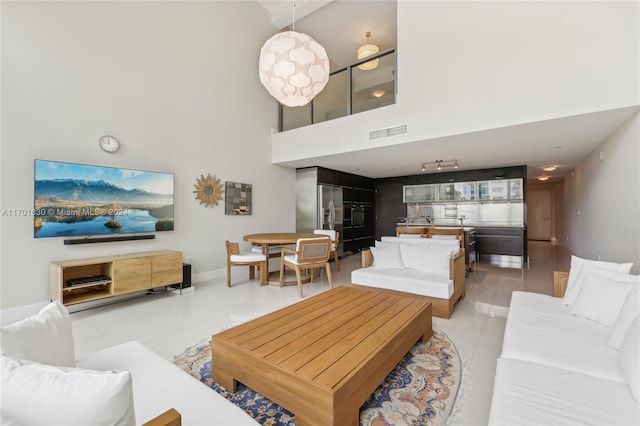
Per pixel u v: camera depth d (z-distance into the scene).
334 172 7.23
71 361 1.44
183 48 4.69
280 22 6.21
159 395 1.28
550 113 3.24
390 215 8.62
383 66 5.09
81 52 3.58
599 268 2.32
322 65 2.87
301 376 1.46
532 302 2.47
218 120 5.21
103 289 3.62
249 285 4.66
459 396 1.84
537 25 3.31
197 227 4.87
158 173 4.27
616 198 3.74
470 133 3.85
